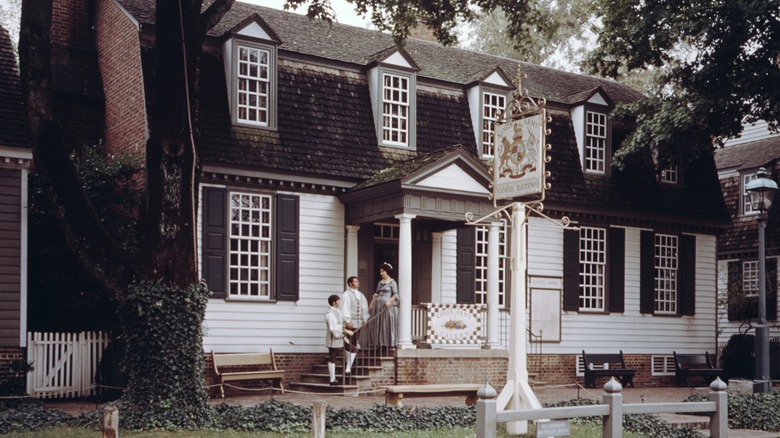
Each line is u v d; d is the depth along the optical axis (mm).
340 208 21938
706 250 28656
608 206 25797
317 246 21500
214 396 19438
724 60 24594
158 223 14812
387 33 26641
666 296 27781
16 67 20250
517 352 13375
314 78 22484
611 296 26141
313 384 19969
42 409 14609
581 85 29219
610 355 25781
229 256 20281
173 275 14883
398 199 20203
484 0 19734
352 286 20031
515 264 13539
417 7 19062
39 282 21188
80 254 14961
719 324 34469
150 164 14891
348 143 22234
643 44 25609
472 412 15133
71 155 21047
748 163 34188
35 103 15047
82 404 17656
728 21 23578
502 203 21703
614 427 10383
